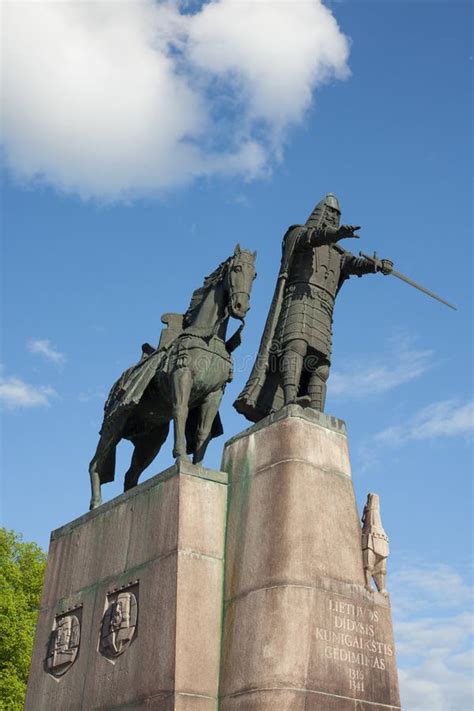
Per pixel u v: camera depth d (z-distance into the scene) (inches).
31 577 930.1
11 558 980.6
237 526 353.1
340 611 327.0
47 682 390.0
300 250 400.8
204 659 327.3
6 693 818.8
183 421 382.6
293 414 357.4
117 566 375.2
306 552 329.7
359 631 328.2
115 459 440.5
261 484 352.2
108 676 350.3
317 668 310.8
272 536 334.6
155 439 447.8
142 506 375.2
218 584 344.8
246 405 389.7
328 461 356.8
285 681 303.7
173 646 323.9
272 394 399.2
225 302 407.8
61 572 416.5
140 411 430.6
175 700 313.3
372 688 320.5
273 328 397.4
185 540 345.7
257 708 304.2
